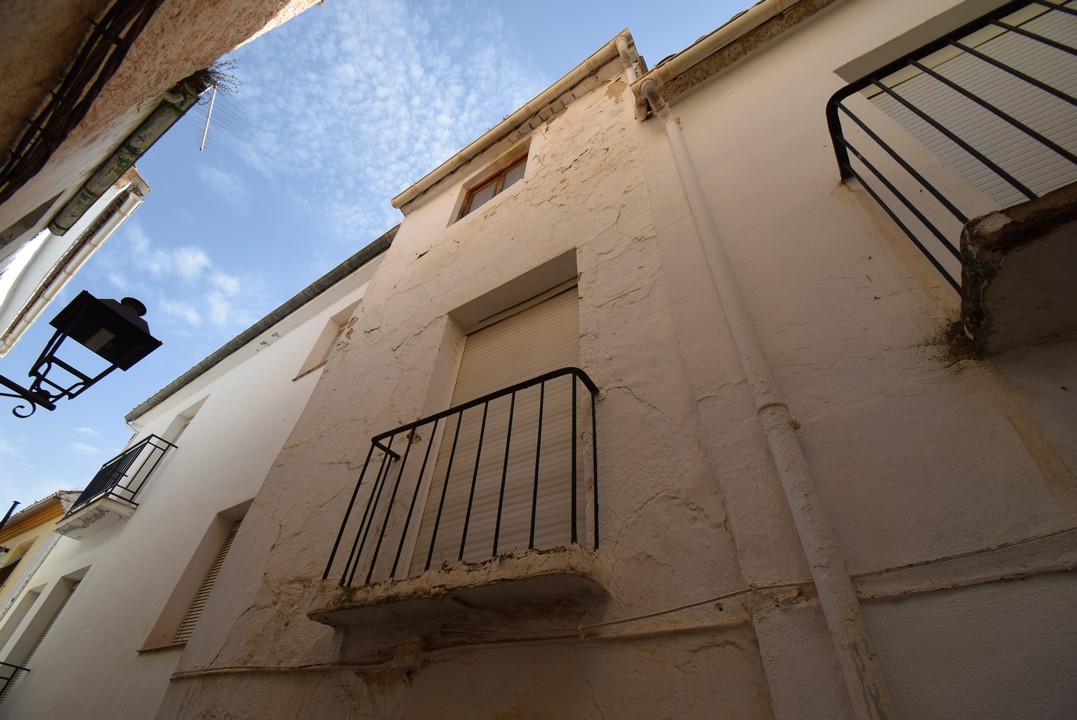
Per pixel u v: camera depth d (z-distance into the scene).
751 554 1.64
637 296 2.84
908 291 1.98
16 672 6.49
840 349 1.97
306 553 2.98
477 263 4.28
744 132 3.35
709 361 2.24
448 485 2.93
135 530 6.90
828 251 2.32
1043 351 1.58
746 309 2.33
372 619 2.30
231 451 6.53
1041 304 1.49
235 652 2.80
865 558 1.48
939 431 1.61
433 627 2.17
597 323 2.89
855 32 3.53
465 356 3.78
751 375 2.00
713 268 2.52
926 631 1.30
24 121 2.40
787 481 1.66
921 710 1.20
